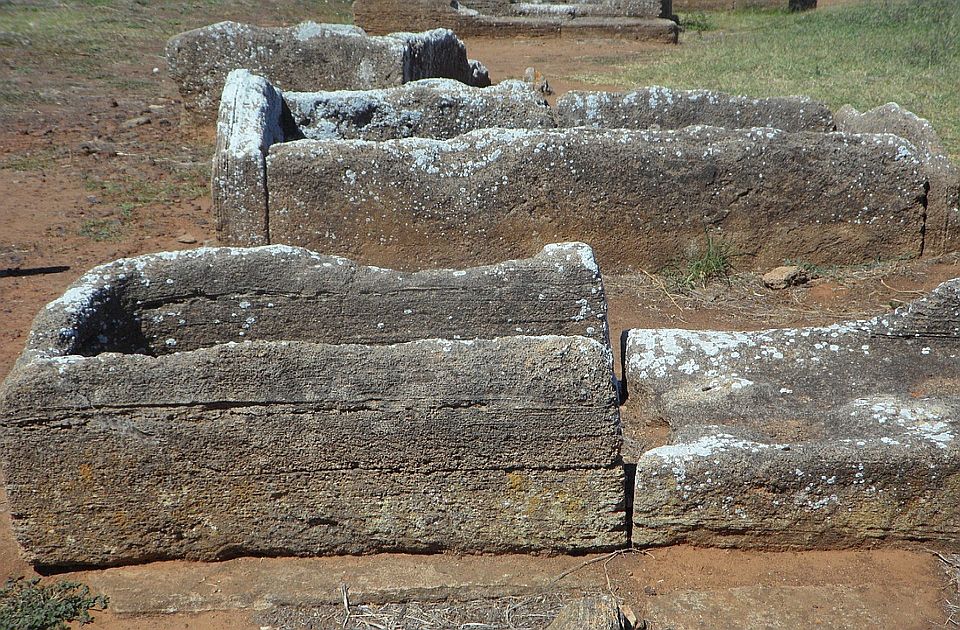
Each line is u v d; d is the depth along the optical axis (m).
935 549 3.58
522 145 6.20
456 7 16.22
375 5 16.00
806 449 3.46
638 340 4.46
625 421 4.34
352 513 3.51
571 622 3.12
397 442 3.39
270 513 3.51
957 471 3.43
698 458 3.43
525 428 3.37
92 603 3.43
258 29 9.62
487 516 3.52
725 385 4.19
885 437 3.54
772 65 12.87
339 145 6.18
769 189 6.39
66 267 6.51
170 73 9.62
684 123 7.77
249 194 6.13
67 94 11.26
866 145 6.38
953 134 8.91
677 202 6.38
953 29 14.37
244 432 3.37
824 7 18.66
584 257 4.34
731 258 6.54
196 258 4.26
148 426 3.35
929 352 4.33
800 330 4.46
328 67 9.63
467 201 6.25
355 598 3.41
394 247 6.33
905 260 6.64
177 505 3.48
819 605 3.37
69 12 15.60
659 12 16.31
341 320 4.33
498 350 3.38
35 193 7.95
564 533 3.54
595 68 13.55
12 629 3.28
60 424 3.33
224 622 3.34
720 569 3.53
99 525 3.49
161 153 9.16
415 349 3.39
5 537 3.78
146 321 4.25
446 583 3.45
